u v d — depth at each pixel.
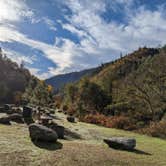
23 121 33.22
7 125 29.34
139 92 55.34
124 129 47.34
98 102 76.19
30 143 20.72
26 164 15.90
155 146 26.61
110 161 18.28
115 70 122.94
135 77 58.81
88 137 29.11
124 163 18.23
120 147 22.78
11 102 112.31
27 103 107.81
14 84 146.62
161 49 61.81
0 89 114.31
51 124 27.11
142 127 47.03
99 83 90.62
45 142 21.59
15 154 17.33
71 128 34.84
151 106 53.34
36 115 45.72
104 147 22.84
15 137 22.25
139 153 21.97
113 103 71.25
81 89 78.62
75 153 19.31
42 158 17.27
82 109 75.19
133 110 56.31
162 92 53.09
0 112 43.59
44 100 114.31
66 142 23.41
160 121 45.25
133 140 23.52
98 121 53.84
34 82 160.75
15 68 179.38
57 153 18.78
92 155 19.28
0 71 145.12
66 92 95.69
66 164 16.64
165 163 19.47
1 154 17.00
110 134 34.19
